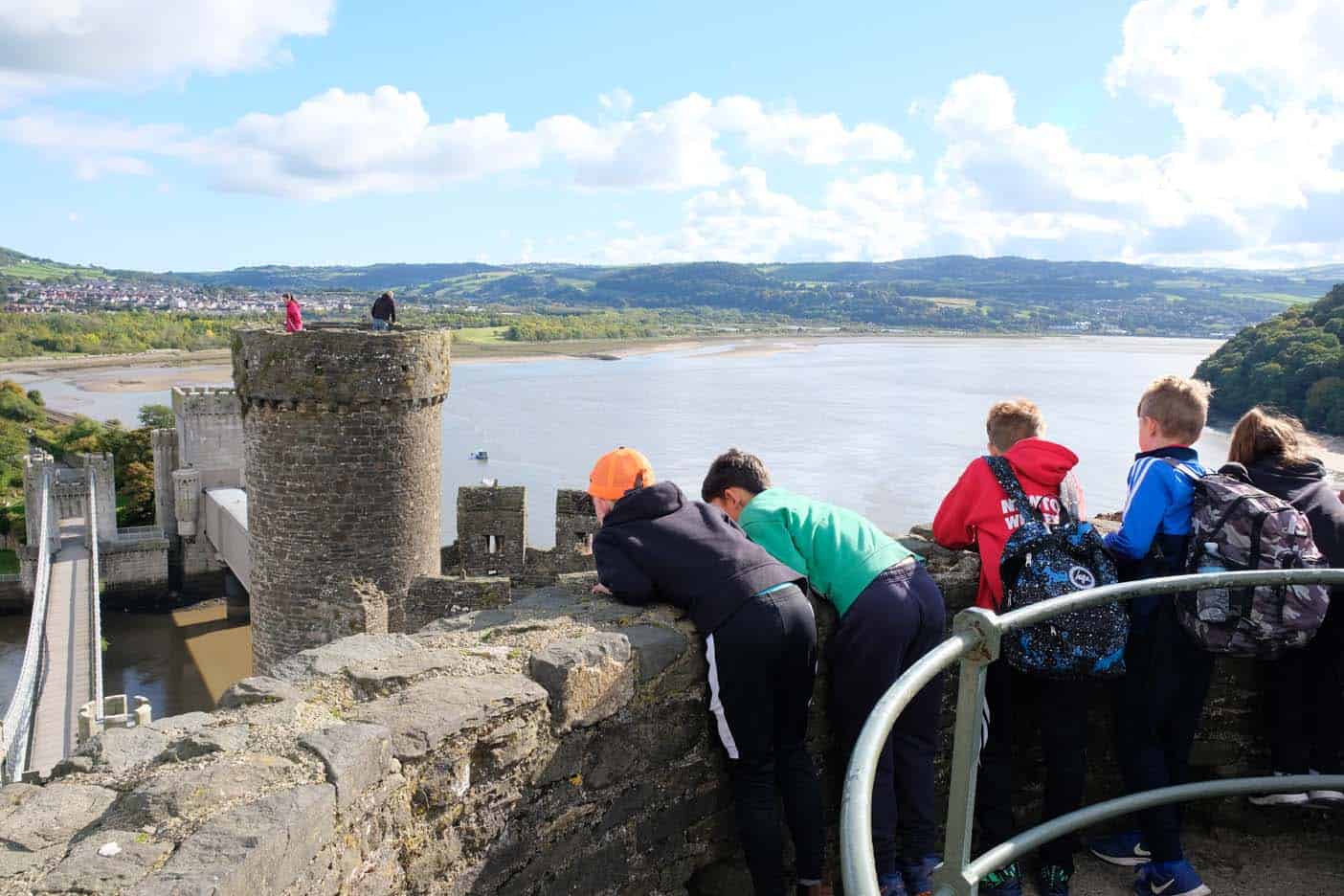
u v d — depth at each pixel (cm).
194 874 258
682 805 455
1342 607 514
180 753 330
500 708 374
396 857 343
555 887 405
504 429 9525
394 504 1828
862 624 437
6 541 6238
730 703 418
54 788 309
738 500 518
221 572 5781
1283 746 538
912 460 7781
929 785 464
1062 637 450
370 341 1755
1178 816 496
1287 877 512
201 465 5738
